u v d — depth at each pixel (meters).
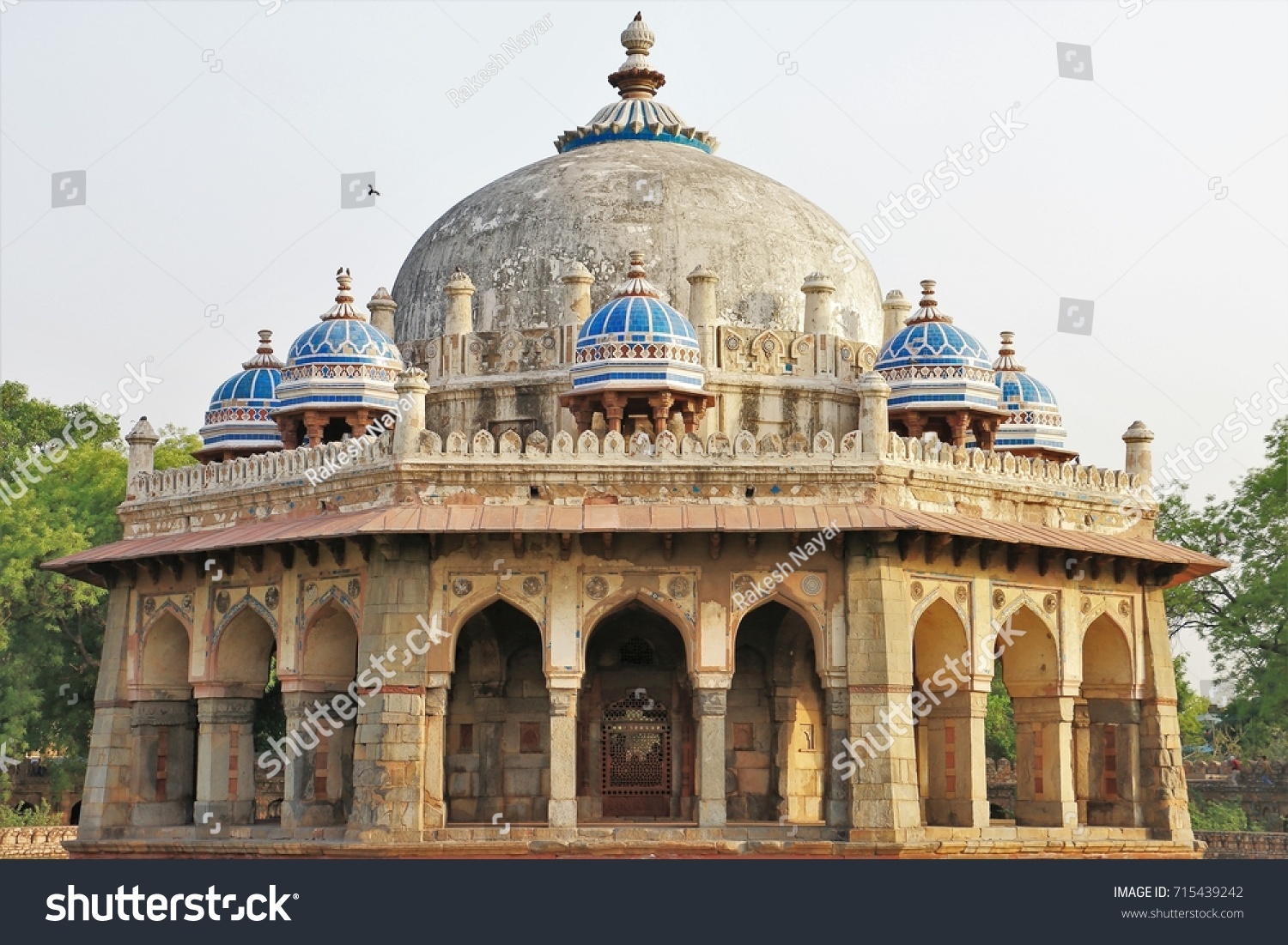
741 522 24.66
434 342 29.91
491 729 27.58
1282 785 45.59
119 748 29.22
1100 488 29.09
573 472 25.30
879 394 25.69
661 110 33.47
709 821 24.69
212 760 27.69
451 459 25.27
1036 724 27.72
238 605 27.66
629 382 26.06
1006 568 27.00
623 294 27.00
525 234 30.28
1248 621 43.44
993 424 29.50
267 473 27.73
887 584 24.94
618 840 24.39
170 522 29.55
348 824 25.44
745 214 30.61
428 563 25.16
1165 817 28.52
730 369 28.61
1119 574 28.89
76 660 43.53
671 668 27.66
